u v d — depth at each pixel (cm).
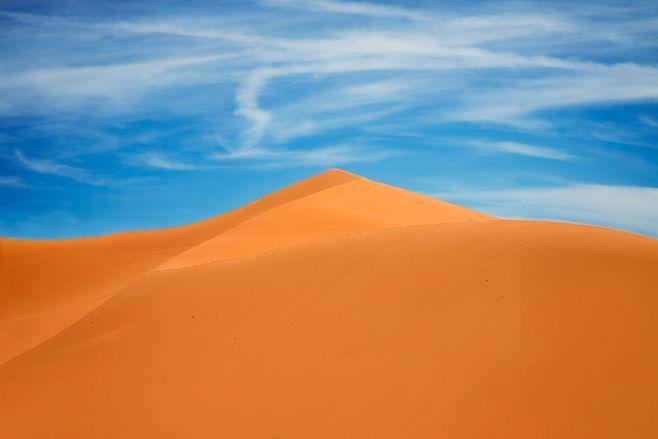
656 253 1720
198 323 2220
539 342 1551
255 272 2339
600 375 1422
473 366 1562
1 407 2139
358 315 1903
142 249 6297
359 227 4012
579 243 1827
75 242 6425
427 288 1880
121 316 2498
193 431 1733
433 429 1457
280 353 1898
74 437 1864
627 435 1302
